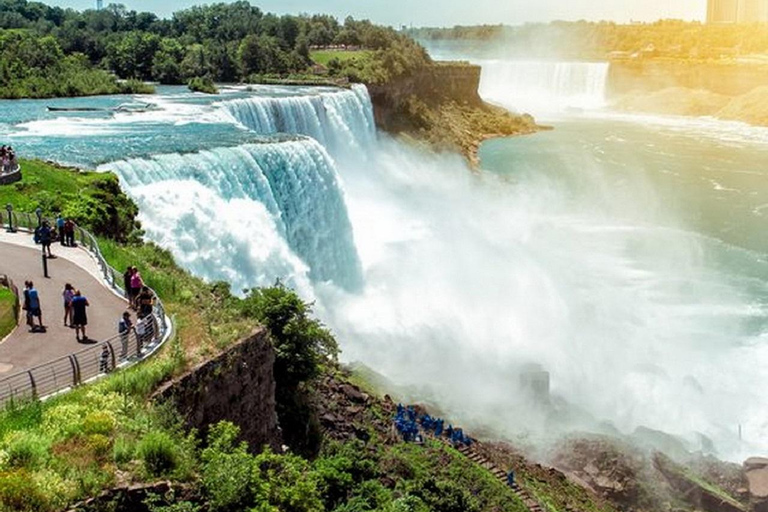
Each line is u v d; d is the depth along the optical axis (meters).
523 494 29.55
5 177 36.25
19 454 15.94
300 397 28.80
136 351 21.25
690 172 96.50
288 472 20.05
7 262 28.45
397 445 29.95
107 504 15.62
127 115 65.88
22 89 77.06
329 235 53.97
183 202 41.72
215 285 31.33
